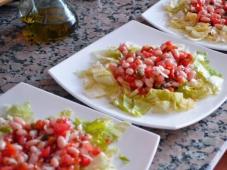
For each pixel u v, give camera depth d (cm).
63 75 70
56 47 80
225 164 97
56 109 63
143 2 95
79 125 56
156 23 85
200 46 79
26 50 79
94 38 83
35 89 65
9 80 72
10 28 84
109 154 56
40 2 79
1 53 78
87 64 73
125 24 82
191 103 66
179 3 91
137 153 56
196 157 59
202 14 86
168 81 68
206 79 70
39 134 53
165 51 73
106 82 68
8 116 57
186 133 63
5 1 85
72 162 50
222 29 84
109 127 58
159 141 60
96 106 64
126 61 70
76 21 82
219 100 67
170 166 57
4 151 50
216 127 64
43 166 49
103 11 91
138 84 67
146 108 65
